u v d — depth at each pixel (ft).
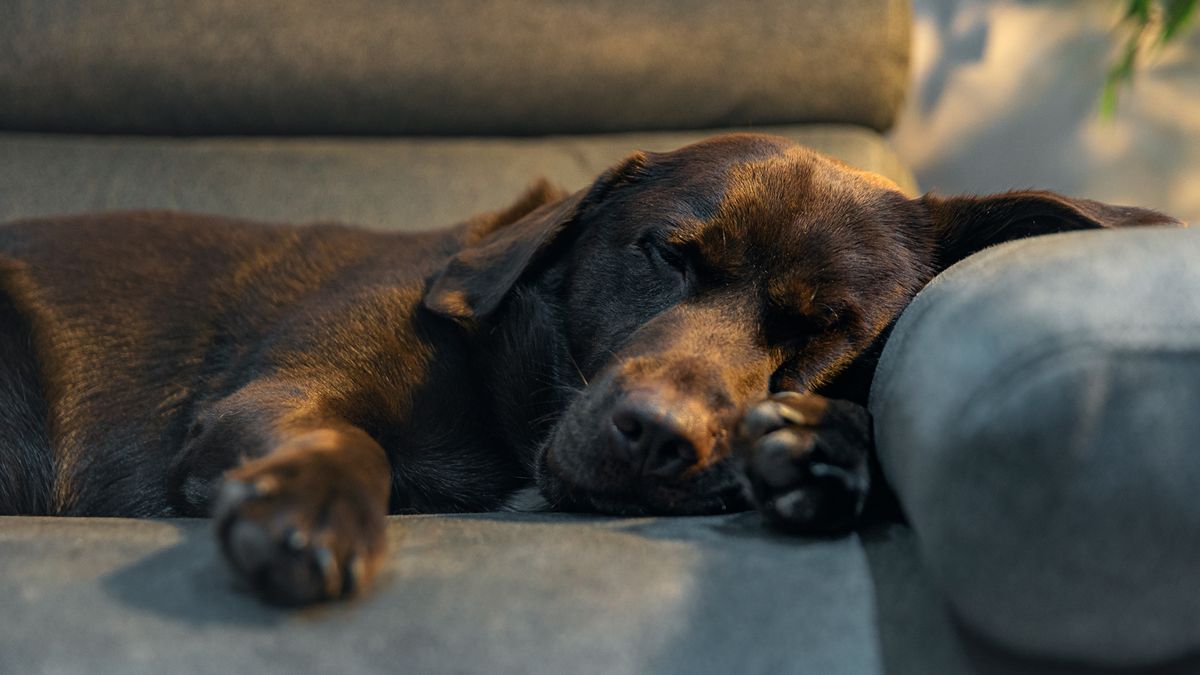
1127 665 2.07
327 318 3.20
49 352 3.42
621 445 2.67
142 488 3.31
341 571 2.11
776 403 2.48
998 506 2.00
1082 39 6.42
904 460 2.22
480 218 3.63
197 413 3.22
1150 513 1.96
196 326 3.43
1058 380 1.98
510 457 3.28
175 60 4.56
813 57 4.79
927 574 2.18
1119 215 2.90
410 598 2.12
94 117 4.60
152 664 1.98
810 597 2.12
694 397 2.69
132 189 4.41
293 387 3.00
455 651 2.01
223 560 2.15
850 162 4.63
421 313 3.24
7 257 3.53
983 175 6.63
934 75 6.60
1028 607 2.02
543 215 3.29
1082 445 1.96
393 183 4.51
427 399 3.17
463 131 4.83
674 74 4.76
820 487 2.36
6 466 3.35
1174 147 6.43
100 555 2.25
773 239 3.00
